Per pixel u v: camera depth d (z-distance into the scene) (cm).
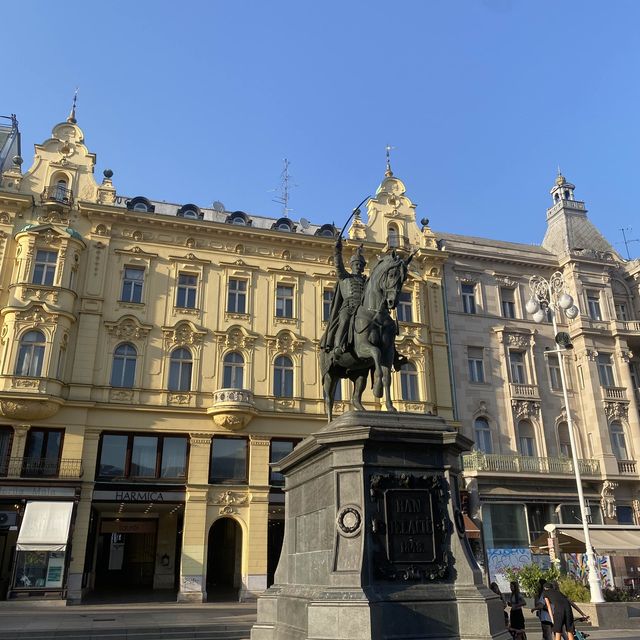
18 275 2758
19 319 2673
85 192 3055
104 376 2791
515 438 3322
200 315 3031
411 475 819
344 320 991
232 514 2766
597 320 3628
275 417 2945
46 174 3023
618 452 3391
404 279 948
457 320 3475
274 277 3216
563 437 3444
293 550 941
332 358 1010
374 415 858
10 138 3659
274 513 2844
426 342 3338
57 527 2427
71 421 2661
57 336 2700
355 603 721
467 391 3347
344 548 777
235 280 3164
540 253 3900
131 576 3322
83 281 2895
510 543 2986
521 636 1262
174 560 3194
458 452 881
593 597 1841
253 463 2856
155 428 2781
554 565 2220
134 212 3028
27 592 2336
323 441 833
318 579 811
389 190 3681
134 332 2895
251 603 2550
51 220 2933
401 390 3212
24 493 2484
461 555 790
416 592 756
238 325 3056
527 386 3438
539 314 2311
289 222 3516
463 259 3622
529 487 3106
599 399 3441
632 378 3616
